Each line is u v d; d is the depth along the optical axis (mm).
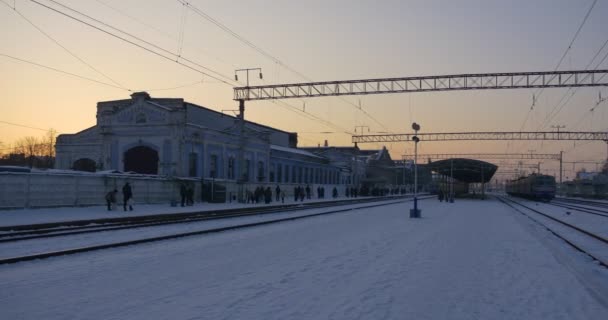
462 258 12969
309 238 16969
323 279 9773
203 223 22047
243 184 41312
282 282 9398
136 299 7805
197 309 7277
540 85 33688
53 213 23859
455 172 79188
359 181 95812
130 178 32438
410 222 25188
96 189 29656
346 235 18125
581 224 26875
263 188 46219
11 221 19453
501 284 9766
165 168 40562
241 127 40156
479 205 49969
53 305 7332
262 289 8750
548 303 8281
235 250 13648
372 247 14773
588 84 32844
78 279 9234
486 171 75688
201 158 43344
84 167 45094
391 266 11445
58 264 10750
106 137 42531
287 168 63656
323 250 13945
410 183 125375
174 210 28953
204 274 10031
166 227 19734
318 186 66188
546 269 11734
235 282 9312
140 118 41812
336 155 88938
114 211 26484
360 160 100875
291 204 40469
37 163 80375
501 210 40469
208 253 12961
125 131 42031
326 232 19156
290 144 81438
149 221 22516
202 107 46094
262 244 15109
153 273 10000
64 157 45438
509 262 12625
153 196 34625
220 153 46562
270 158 58094
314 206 39938
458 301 8227
